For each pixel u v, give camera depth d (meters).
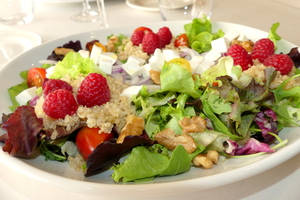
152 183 0.19
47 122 0.23
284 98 0.26
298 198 0.20
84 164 0.22
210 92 0.24
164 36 0.35
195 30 0.37
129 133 0.23
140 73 0.30
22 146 0.21
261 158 0.20
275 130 0.24
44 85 0.25
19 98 0.28
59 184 0.18
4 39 0.43
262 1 0.55
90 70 0.29
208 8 0.45
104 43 0.38
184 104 0.24
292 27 0.44
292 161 0.23
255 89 0.24
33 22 0.50
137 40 0.35
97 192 0.18
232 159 0.22
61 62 0.29
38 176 0.19
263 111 0.25
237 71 0.26
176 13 0.45
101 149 0.20
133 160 0.21
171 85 0.24
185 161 0.20
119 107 0.24
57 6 0.55
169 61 0.29
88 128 0.23
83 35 0.38
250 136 0.24
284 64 0.28
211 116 0.24
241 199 0.20
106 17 0.50
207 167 0.21
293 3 0.55
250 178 0.22
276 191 0.21
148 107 0.25
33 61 0.34
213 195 0.21
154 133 0.24
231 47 0.30
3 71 0.30
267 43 0.31
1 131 0.23
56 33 0.45
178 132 0.23
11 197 0.21
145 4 0.53
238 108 0.23
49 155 0.23
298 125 0.24
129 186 0.18
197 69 0.30
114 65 0.32
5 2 0.50
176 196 0.21
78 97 0.24
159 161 0.21
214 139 0.22
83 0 0.51
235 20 0.47
